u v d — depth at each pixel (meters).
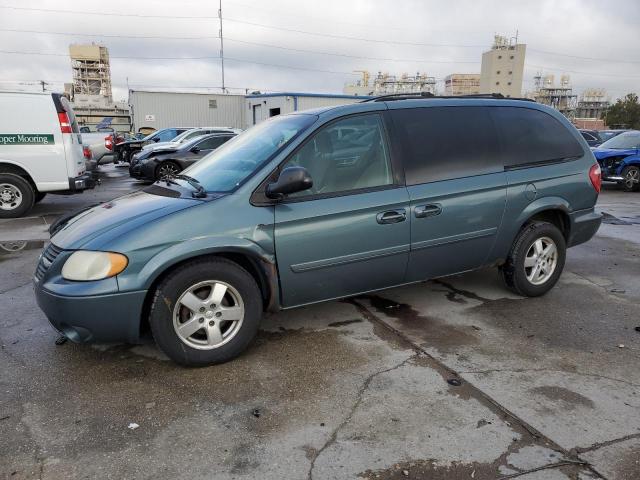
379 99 3.93
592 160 4.70
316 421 2.72
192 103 32.19
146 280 3.02
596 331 3.88
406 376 3.18
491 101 4.30
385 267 3.75
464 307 4.35
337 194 3.51
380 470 2.34
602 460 2.40
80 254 3.05
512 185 4.17
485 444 2.52
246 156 3.71
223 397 2.97
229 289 3.29
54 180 9.04
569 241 4.68
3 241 6.98
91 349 3.58
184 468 2.37
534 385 3.08
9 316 4.21
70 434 2.62
